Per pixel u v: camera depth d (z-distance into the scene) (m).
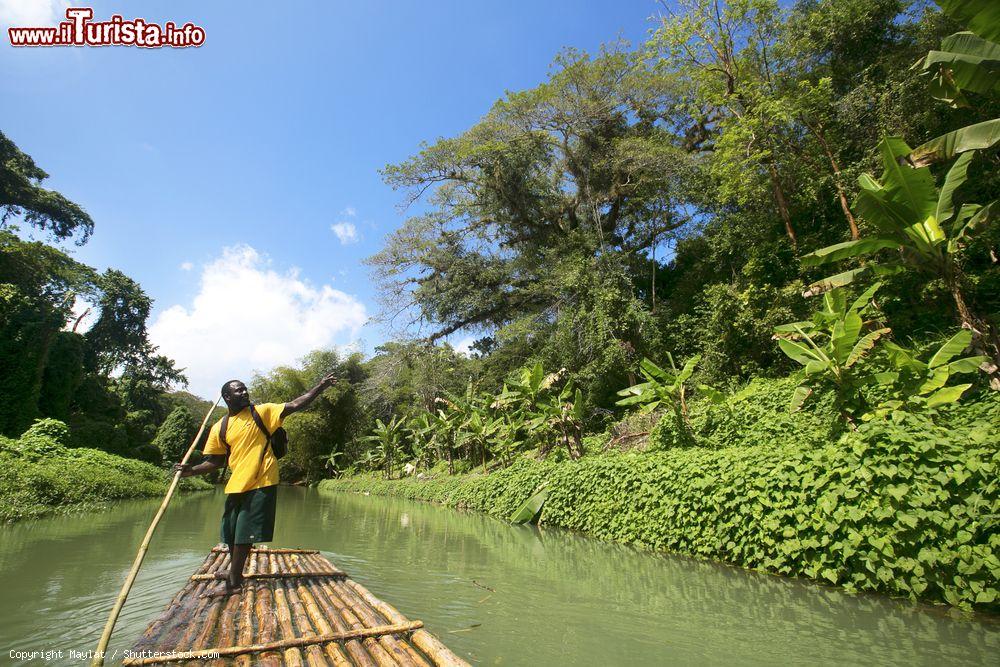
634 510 7.76
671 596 4.57
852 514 4.56
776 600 4.40
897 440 4.56
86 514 10.07
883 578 4.24
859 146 13.05
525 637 3.46
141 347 37.41
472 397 21.36
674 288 21.08
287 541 7.73
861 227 11.62
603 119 20.91
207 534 7.80
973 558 3.82
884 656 3.09
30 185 28.33
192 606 3.37
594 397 17.47
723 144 13.62
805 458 5.48
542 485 10.48
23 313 20.25
